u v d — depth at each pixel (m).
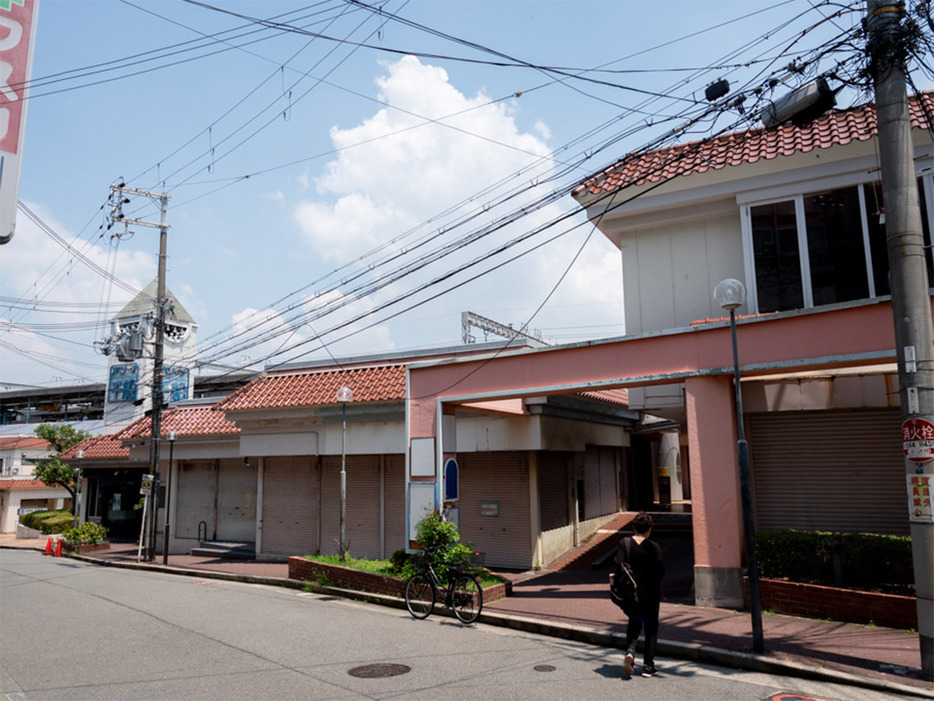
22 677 7.99
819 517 12.22
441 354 19.89
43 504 44.28
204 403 27.67
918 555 7.23
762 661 7.76
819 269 12.23
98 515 33.53
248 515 23.55
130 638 10.06
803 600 10.04
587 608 11.23
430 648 9.09
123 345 26.92
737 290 8.66
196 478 25.16
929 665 7.03
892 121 7.86
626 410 23.02
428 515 13.21
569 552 19.00
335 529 20.19
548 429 17.55
